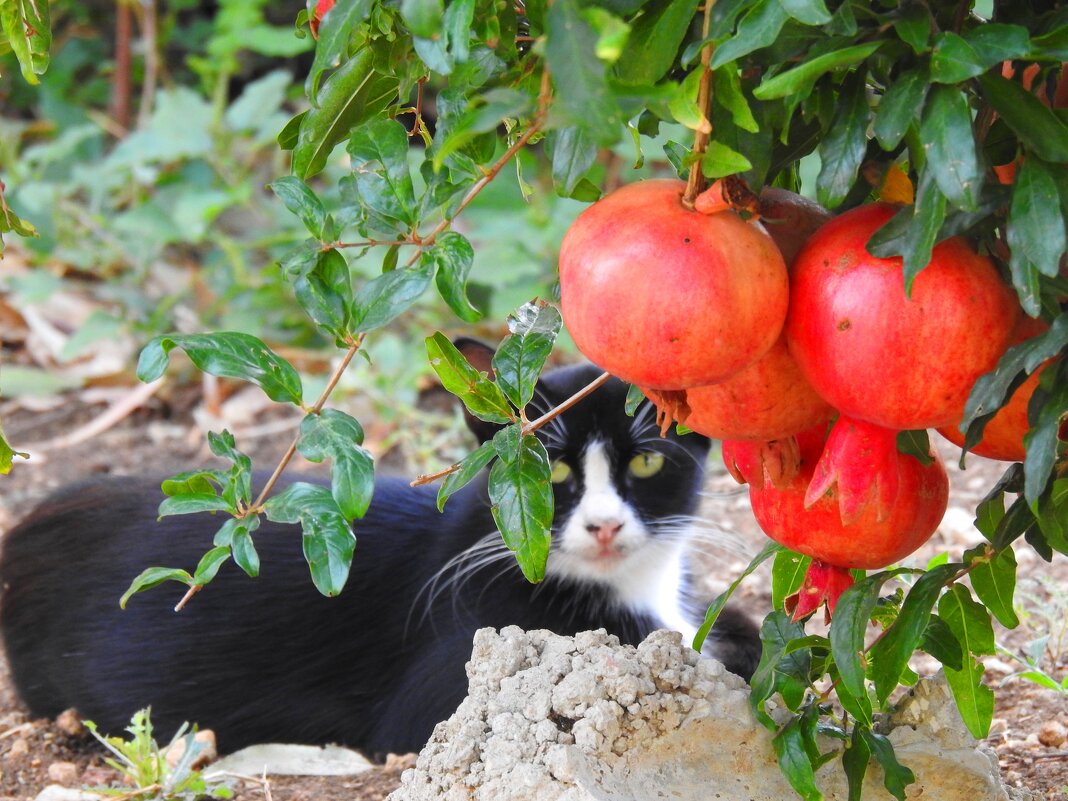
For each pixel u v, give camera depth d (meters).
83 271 6.35
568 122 1.12
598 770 1.88
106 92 7.89
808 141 1.44
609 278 1.21
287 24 7.98
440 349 1.61
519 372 1.61
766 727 1.90
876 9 1.30
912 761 1.91
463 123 1.22
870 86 1.53
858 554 1.50
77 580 3.42
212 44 6.47
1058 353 1.27
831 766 1.94
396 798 1.98
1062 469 1.47
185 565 3.37
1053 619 2.95
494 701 1.99
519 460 1.61
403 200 1.54
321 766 2.96
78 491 3.66
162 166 6.91
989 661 2.96
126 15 7.32
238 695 3.36
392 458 5.05
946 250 1.24
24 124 7.55
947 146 1.16
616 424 3.39
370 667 3.36
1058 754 2.47
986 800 1.93
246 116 6.34
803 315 1.26
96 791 2.52
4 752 3.13
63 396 5.73
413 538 3.48
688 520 3.51
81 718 3.32
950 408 1.24
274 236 6.29
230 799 2.70
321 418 1.58
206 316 5.92
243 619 3.38
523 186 1.73
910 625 1.63
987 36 1.20
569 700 1.93
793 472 1.46
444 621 3.31
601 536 3.31
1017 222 1.19
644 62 1.31
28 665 3.40
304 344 5.86
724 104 1.27
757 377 1.33
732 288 1.20
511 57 1.43
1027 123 1.21
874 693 2.03
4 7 1.81
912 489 1.48
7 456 1.98
